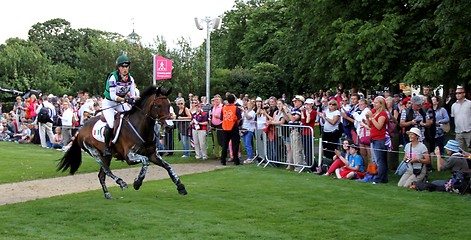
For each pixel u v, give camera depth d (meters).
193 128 16.17
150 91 9.40
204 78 32.53
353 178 11.93
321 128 17.25
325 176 12.35
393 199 9.56
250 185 11.13
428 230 7.44
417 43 19.03
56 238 7.04
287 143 13.70
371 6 21.45
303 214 8.43
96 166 14.59
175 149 17.69
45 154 17.66
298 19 27.47
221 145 15.62
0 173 13.35
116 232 7.37
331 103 13.23
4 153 17.77
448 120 13.98
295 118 13.48
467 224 7.75
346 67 20.44
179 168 14.26
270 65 35.94
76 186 11.59
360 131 12.30
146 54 31.83
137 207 8.91
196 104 16.69
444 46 16.44
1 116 25.75
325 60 23.25
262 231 7.39
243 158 16.31
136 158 9.27
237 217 8.21
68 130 19.39
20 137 22.89
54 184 11.85
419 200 9.46
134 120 9.36
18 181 12.28
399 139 13.22
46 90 38.69
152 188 10.94
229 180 11.90
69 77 42.88
